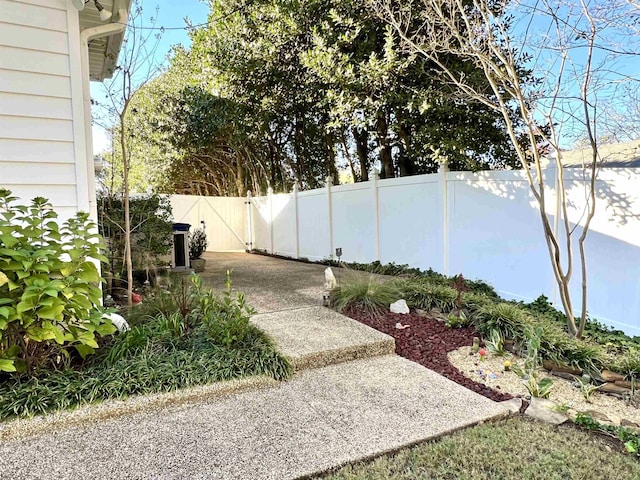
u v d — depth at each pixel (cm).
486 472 205
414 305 489
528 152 627
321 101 775
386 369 346
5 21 310
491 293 530
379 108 662
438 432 248
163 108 1227
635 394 294
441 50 475
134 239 635
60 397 261
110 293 525
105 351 319
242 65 891
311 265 913
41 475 206
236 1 884
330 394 299
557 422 262
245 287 643
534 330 355
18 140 320
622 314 392
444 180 614
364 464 219
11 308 252
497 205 532
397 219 717
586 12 356
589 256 423
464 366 353
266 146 1227
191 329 370
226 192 1597
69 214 340
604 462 213
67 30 332
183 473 207
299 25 766
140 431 248
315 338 384
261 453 225
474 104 604
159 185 1453
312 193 963
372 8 573
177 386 288
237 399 291
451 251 610
